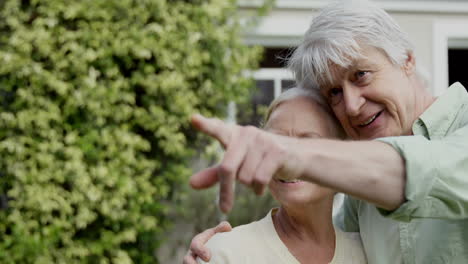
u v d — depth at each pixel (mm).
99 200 4848
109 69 4898
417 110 1702
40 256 4680
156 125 5000
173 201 5156
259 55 5230
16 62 4773
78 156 4727
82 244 4816
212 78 5137
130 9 4895
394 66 1658
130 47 4902
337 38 1596
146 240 5031
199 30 5062
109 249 4852
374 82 1632
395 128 1680
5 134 4781
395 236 1677
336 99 1691
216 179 826
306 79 1727
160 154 5195
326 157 917
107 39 4879
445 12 5516
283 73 5496
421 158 1010
